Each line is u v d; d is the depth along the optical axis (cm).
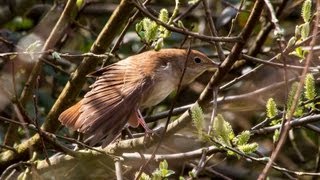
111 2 1451
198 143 1216
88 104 935
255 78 1288
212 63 1085
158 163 977
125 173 995
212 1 1398
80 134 1049
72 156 994
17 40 1305
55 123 1114
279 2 1312
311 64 1045
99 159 998
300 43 868
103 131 909
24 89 1127
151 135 945
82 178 1136
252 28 848
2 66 1245
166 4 1448
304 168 1358
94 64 1105
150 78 984
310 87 872
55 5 1312
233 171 1328
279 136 801
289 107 805
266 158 857
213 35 958
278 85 1014
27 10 1427
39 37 1283
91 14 1414
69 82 1109
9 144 1132
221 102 1014
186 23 1401
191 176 892
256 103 1186
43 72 1293
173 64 1042
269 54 1301
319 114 975
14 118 1127
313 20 945
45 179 1110
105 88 964
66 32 1308
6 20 1416
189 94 1353
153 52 1040
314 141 1305
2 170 1092
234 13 1345
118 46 1080
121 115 929
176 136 1125
